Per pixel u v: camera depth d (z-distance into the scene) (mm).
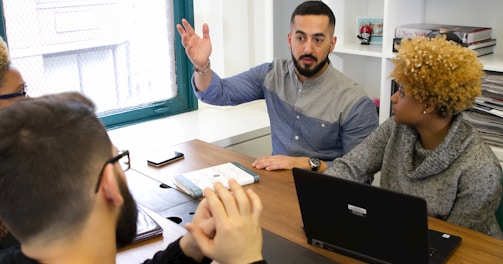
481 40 2656
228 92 2656
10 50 2744
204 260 1075
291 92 2590
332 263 1482
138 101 3369
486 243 1568
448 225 1683
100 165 786
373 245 1441
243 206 865
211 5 3363
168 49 3420
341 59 3152
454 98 1684
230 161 2309
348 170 2033
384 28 2736
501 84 2414
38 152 740
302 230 1684
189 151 2447
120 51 3205
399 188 1901
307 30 2383
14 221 765
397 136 1968
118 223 878
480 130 2529
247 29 3498
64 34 2938
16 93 1608
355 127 2422
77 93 867
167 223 1679
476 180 1693
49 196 745
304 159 2244
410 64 1707
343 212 1445
